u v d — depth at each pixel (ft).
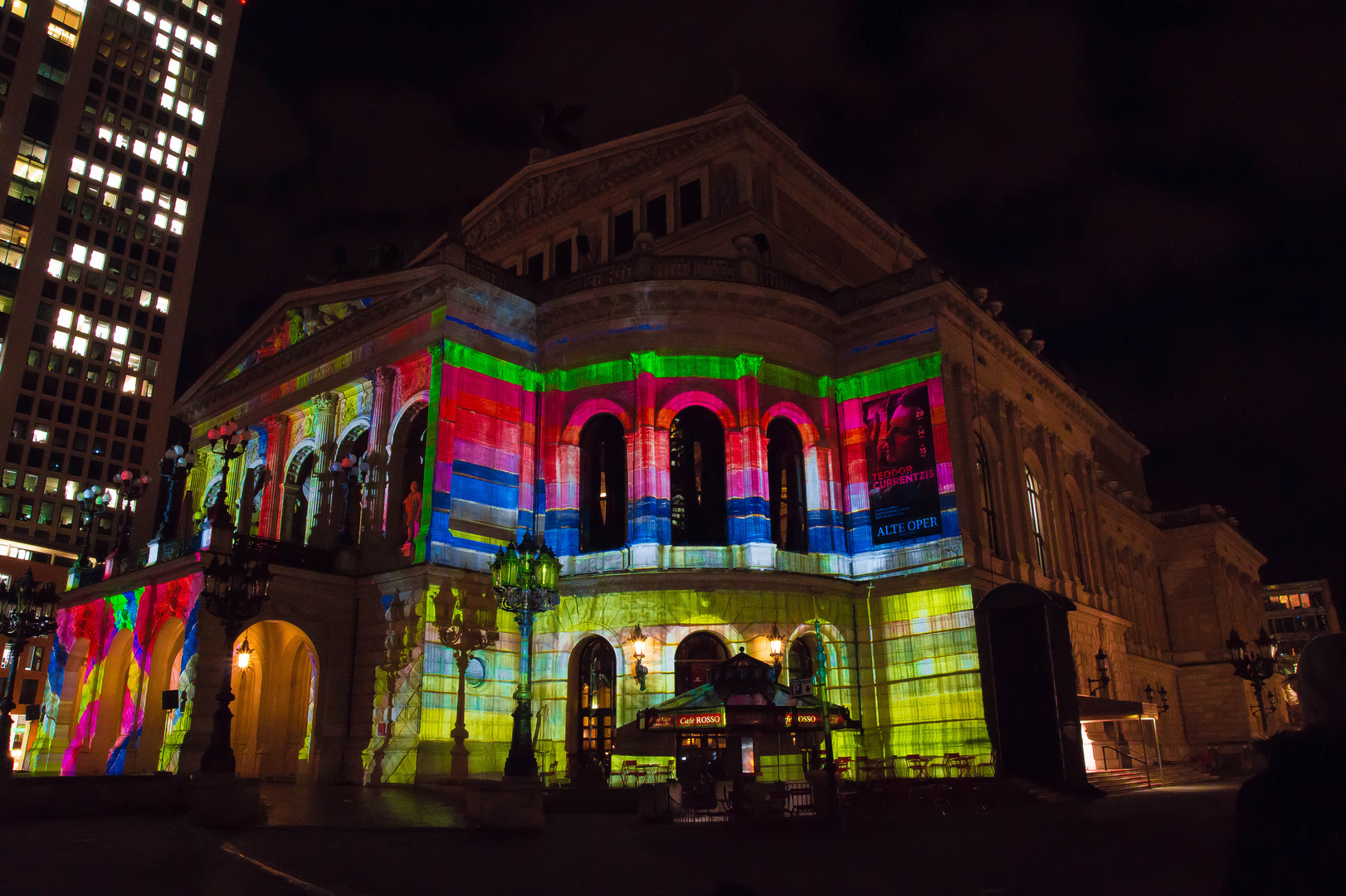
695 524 120.98
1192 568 221.25
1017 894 38.14
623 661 111.34
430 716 106.01
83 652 135.74
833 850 53.67
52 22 331.98
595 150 161.48
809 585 116.16
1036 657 96.02
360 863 47.91
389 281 128.16
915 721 113.60
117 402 319.27
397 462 122.83
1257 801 11.37
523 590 75.46
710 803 77.15
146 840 55.93
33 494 294.66
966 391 126.93
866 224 169.48
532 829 63.93
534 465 124.98
